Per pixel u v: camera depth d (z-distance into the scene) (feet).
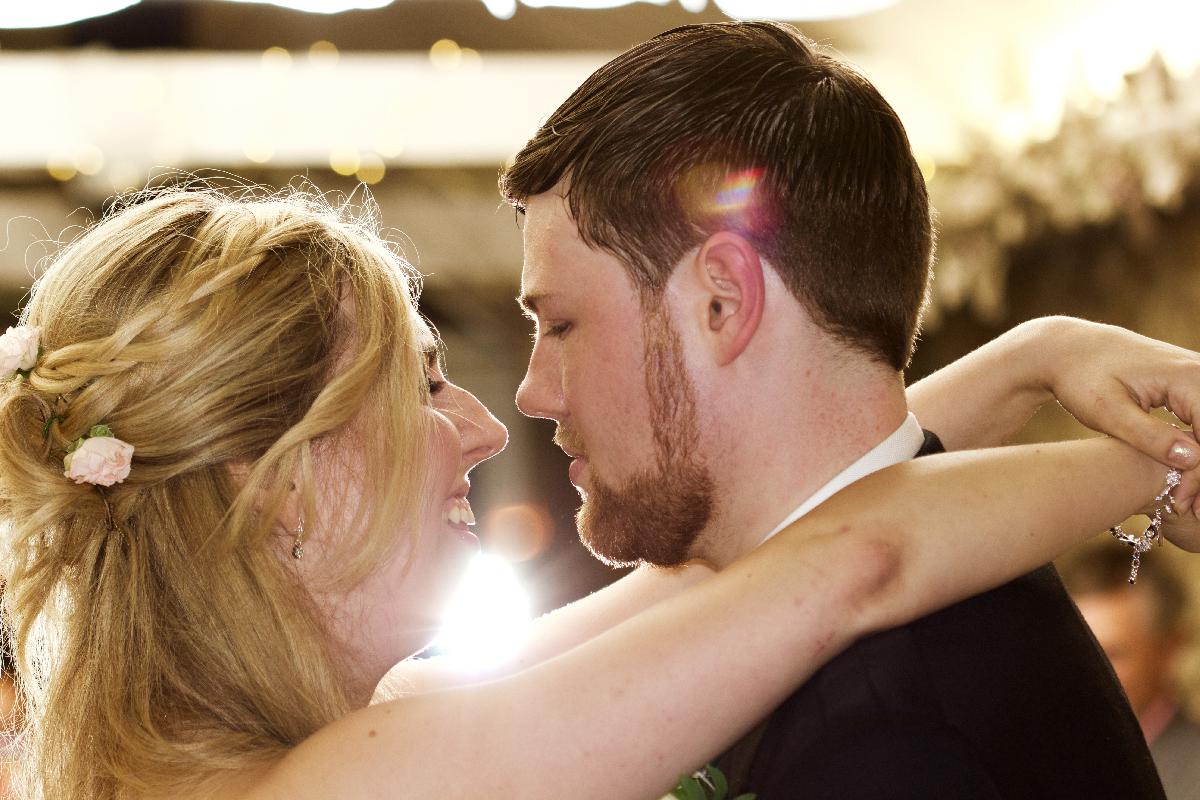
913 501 4.65
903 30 15.58
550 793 4.25
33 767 5.48
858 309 4.95
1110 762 4.68
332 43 15.30
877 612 4.39
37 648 5.57
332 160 14.97
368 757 4.40
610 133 5.01
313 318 5.34
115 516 5.22
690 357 4.96
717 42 5.13
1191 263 14.96
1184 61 14.37
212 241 5.44
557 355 5.42
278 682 5.18
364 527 5.34
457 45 15.38
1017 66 15.26
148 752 4.96
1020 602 4.85
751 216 4.87
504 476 19.77
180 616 5.21
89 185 15.15
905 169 5.14
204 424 5.18
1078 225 15.20
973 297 15.88
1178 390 5.12
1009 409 5.97
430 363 5.96
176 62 14.87
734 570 4.60
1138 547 5.26
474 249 16.46
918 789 4.06
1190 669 11.79
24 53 14.69
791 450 4.96
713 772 4.39
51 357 5.25
